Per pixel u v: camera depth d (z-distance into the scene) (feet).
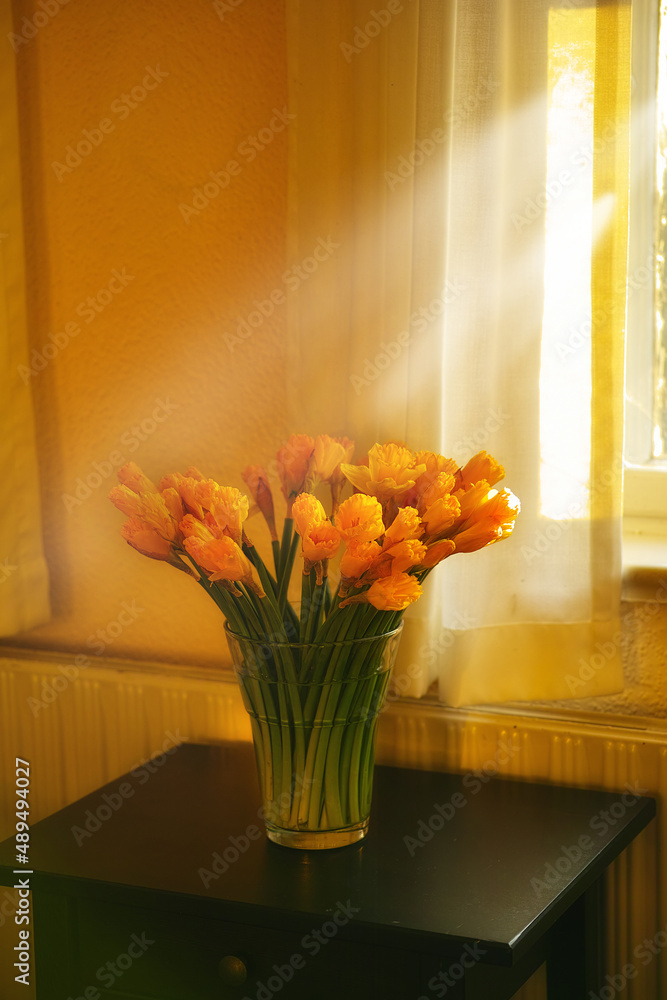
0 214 7.34
